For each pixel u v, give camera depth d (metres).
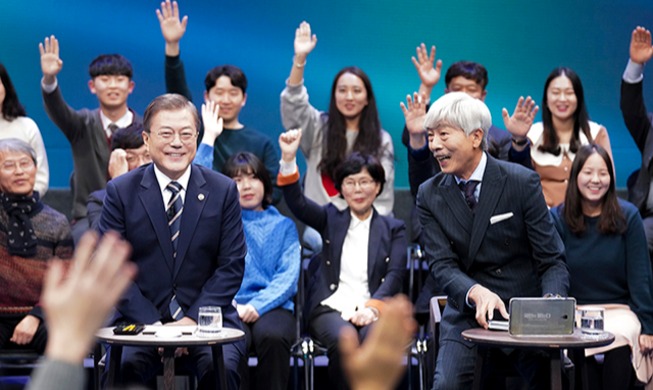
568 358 8.38
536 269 7.96
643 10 12.82
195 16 12.65
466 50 12.83
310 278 10.23
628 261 9.56
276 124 12.78
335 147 11.12
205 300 7.61
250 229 9.92
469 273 7.98
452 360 7.69
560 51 12.87
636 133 11.39
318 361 10.36
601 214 9.52
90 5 12.51
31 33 12.43
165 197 7.81
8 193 9.76
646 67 12.84
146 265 7.73
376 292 9.80
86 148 11.35
